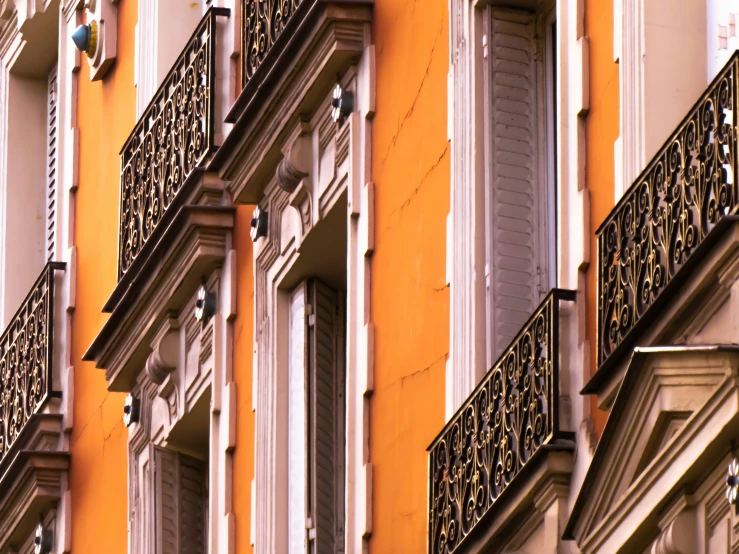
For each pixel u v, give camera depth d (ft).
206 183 107.65
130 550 116.26
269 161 101.04
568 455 73.46
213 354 107.86
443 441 81.20
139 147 116.37
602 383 70.64
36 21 142.72
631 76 73.51
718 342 65.41
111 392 122.42
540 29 84.94
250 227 105.60
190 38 110.83
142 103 119.75
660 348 65.57
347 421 91.71
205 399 109.60
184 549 115.03
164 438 114.01
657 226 68.54
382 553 88.07
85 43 128.77
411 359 87.45
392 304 89.66
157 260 111.14
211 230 107.65
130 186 116.88
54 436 129.08
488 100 84.12
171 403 113.29
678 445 64.75
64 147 134.82
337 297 100.78
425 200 87.71
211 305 108.58
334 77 95.81
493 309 82.28
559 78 77.77
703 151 66.39
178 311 112.57
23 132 146.51
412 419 86.69
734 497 62.34
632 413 67.56
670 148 67.97
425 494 84.69
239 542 103.60
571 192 76.38
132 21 124.26
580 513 70.54
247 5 103.60
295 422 99.91
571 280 75.61
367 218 92.27
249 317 104.99
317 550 96.84
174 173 111.24
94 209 128.06
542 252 82.99
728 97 65.57
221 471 106.11
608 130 74.90
